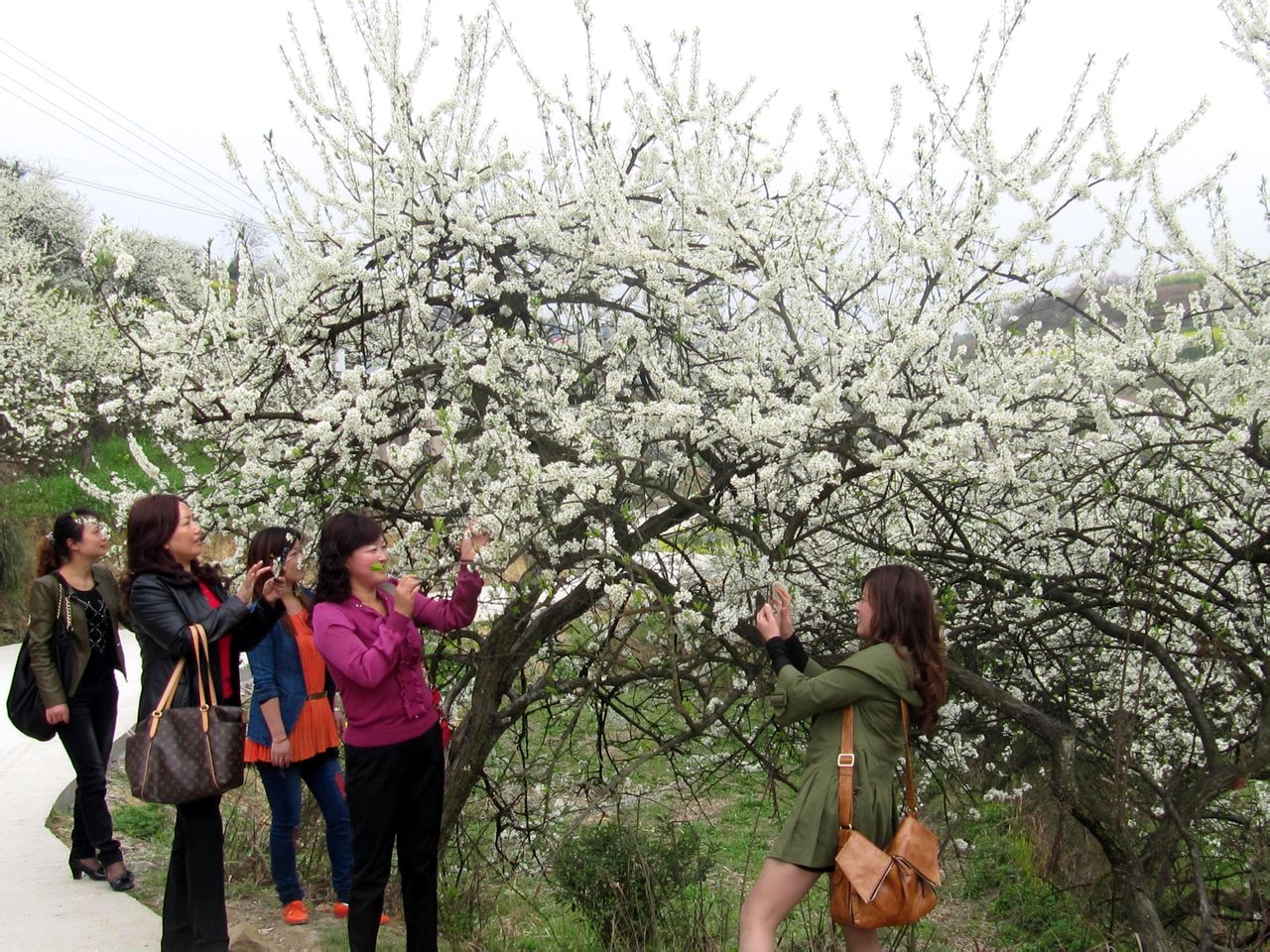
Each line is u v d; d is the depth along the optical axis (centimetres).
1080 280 444
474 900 457
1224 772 383
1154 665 470
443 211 443
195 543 354
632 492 410
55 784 593
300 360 423
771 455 378
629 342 446
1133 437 452
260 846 526
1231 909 439
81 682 442
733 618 378
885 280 452
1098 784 455
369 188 436
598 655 408
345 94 428
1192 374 402
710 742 491
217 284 417
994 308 429
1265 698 399
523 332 443
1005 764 586
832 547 445
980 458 393
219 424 423
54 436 1241
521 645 432
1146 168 372
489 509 366
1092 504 421
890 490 407
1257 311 386
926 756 455
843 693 300
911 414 382
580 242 436
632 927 405
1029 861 569
